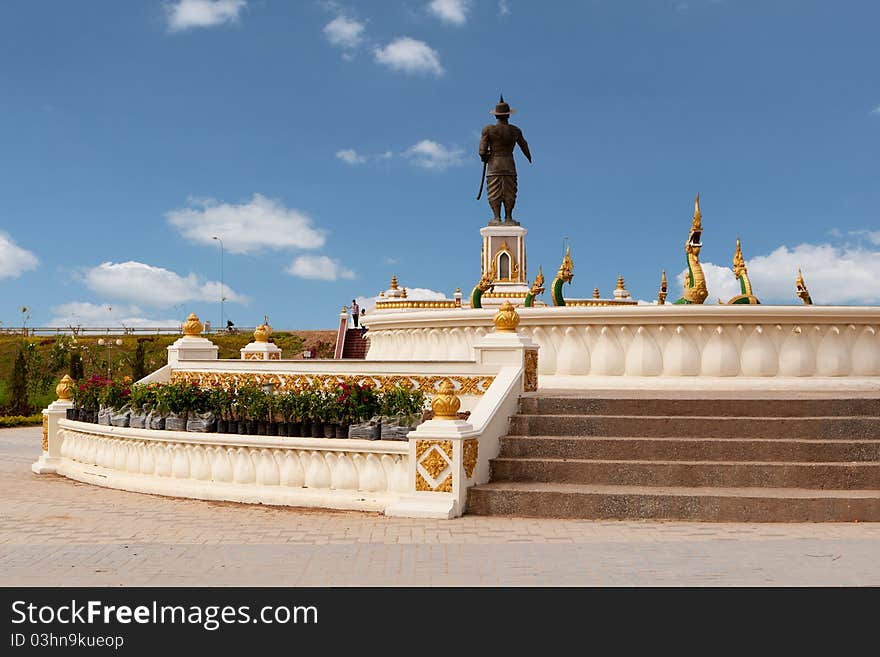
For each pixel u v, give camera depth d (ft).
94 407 44.57
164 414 38.75
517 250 117.08
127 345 177.78
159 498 36.65
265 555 25.03
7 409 100.17
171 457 37.88
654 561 23.61
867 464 31.22
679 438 33.32
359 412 34.22
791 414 34.96
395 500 32.27
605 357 43.80
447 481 30.96
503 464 32.91
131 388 42.09
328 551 25.45
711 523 29.30
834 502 29.35
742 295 52.54
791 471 31.24
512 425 35.14
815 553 24.36
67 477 44.45
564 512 30.42
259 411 36.19
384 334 56.03
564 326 44.83
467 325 48.88
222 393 37.88
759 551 24.71
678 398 35.88
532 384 38.91
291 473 34.42
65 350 145.07
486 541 26.58
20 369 100.63
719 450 32.58
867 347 43.27
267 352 58.34
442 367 39.04
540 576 22.16
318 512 32.58
